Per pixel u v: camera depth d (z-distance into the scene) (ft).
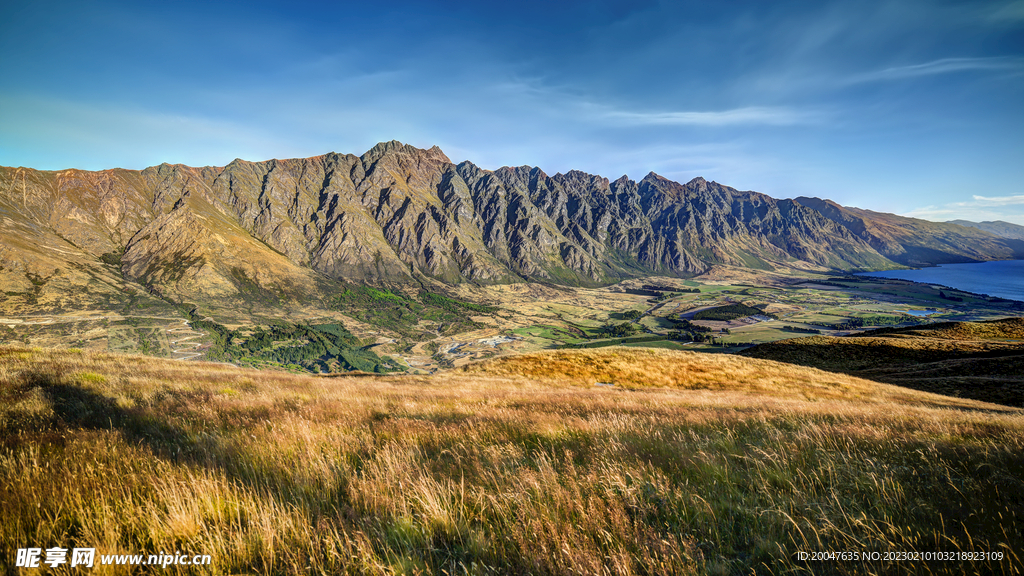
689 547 10.80
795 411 36.73
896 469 16.07
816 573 10.03
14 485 13.20
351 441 21.36
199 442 19.94
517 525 11.87
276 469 16.34
